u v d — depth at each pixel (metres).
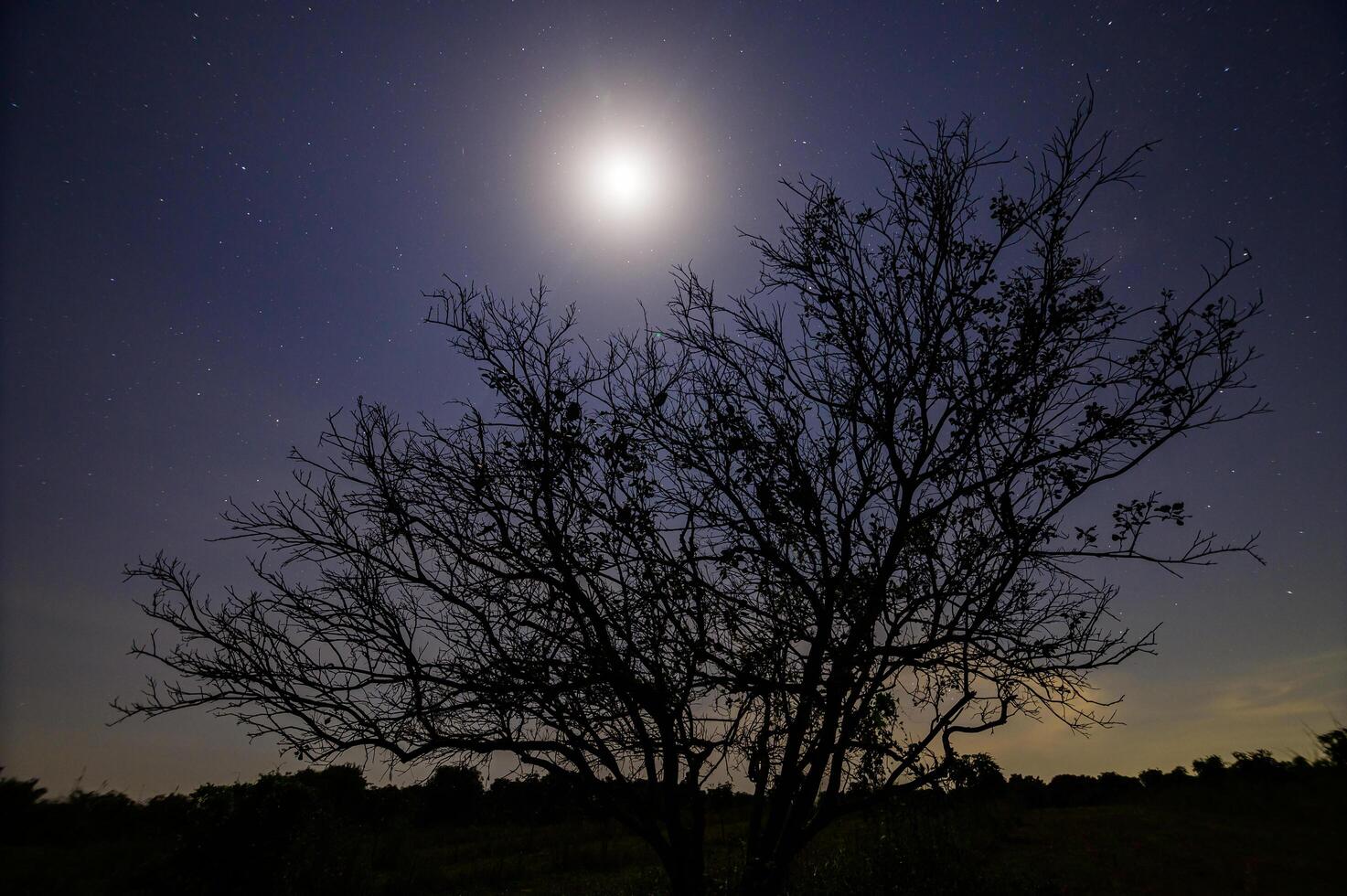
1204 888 9.27
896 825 10.48
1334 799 11.88
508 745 6.17
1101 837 14.46
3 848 13.87
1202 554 5.93
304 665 6.09
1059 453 6.23
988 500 6.23
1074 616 6.49
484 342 6.91
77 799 15.77
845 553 6.65
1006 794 19.22
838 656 5.88
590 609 6.38
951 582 6.41
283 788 13.02
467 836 19.44
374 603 6.46
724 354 7.14
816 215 7.05
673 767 6.52
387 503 6.61
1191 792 18.39
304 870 12.70
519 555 6.52
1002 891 10.48
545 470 6.56
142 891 11.90
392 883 13.94
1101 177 6.35
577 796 7.06
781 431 6.81
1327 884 8.50
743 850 7.64
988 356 6.42
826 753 6.02
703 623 6.42
